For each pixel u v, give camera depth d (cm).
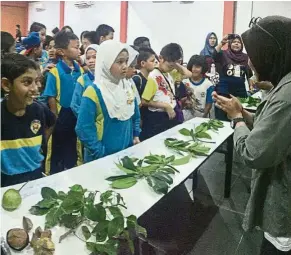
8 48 138
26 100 126
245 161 94
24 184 120
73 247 87
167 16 397
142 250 132
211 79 311
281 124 86
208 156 171
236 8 393
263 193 100
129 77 196
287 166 93
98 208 98
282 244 97
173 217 166
